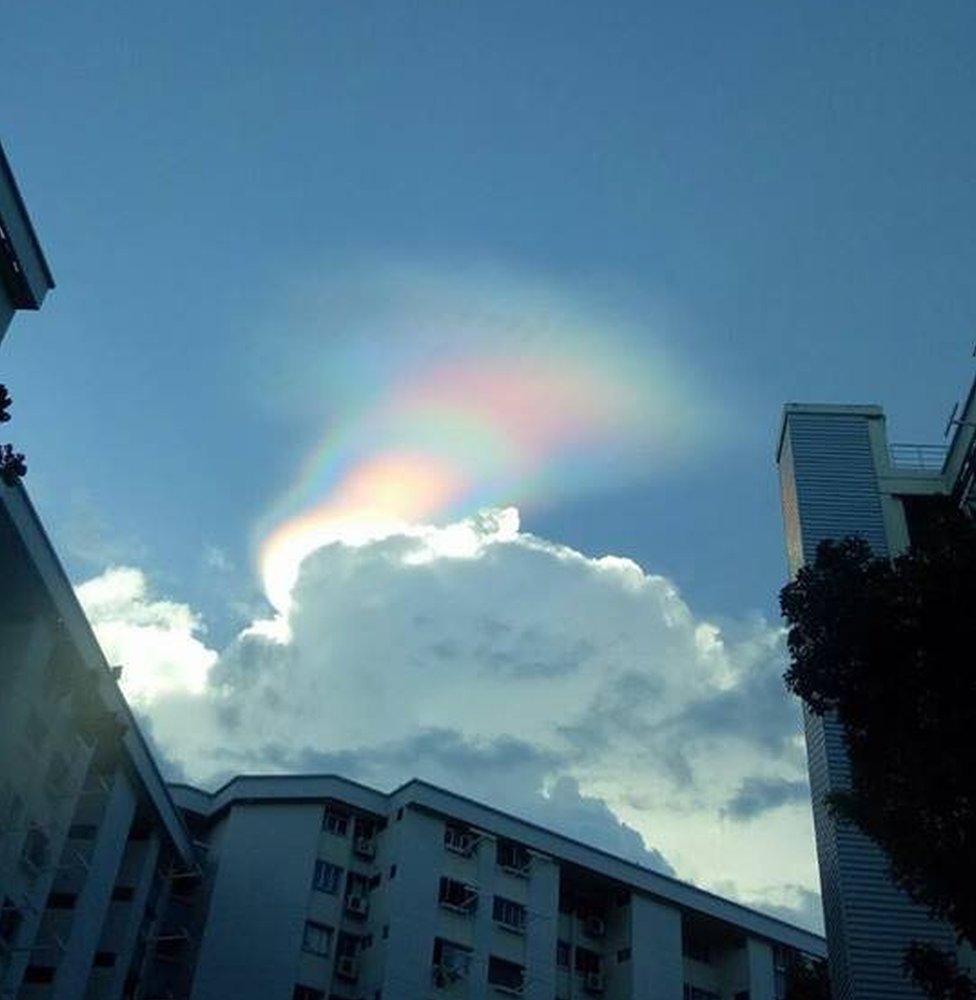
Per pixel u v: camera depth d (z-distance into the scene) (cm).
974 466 3462
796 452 3862
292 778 5128
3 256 3033
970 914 1833
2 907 3434
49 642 3609
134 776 4388
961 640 1689
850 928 3025
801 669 1853
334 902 4841
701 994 5491
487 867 5097
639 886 5481
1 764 3375
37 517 3359
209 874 4962
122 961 4344
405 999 4541
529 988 4897
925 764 1745
